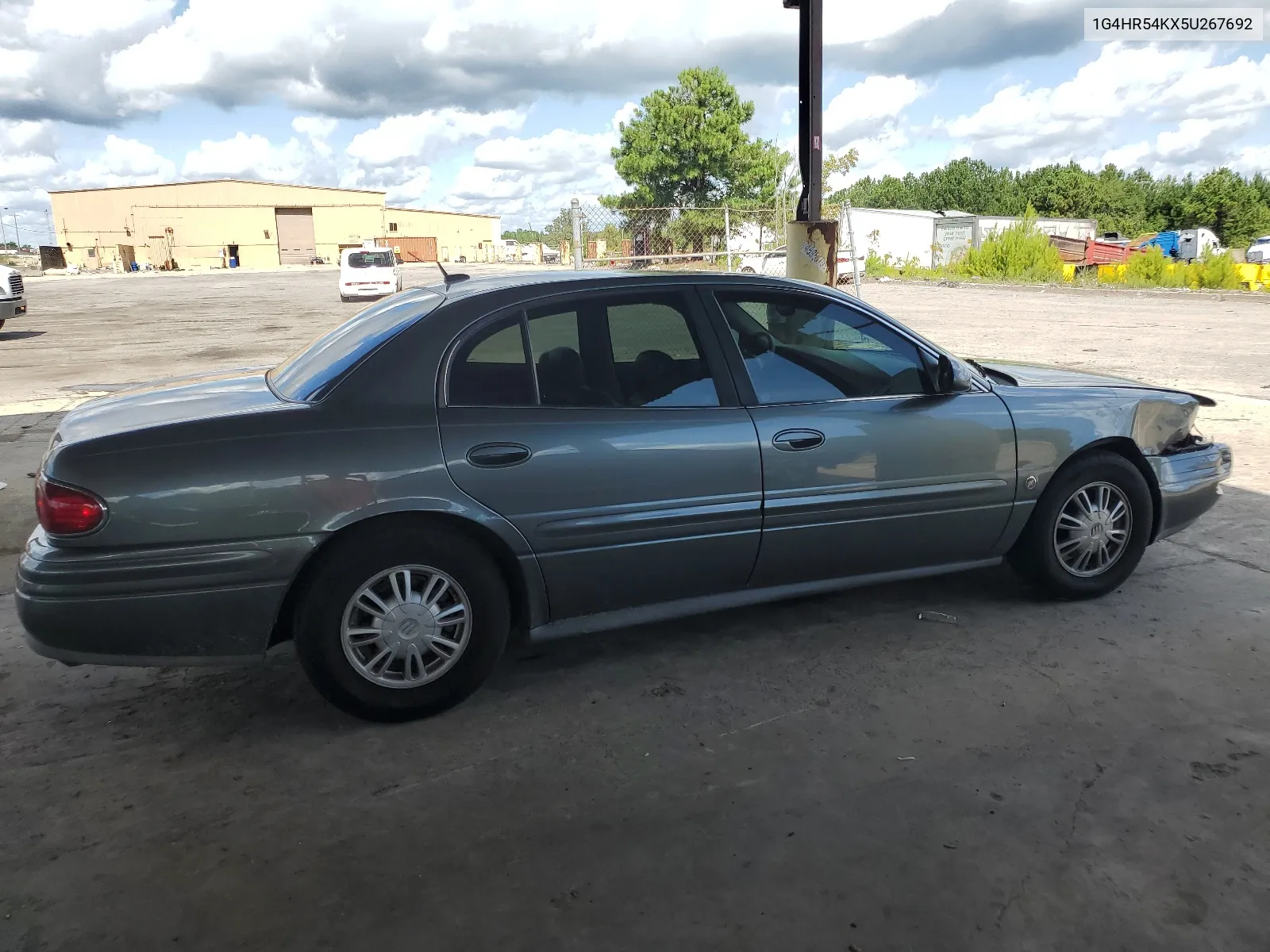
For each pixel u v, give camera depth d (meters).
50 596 2.97
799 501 3.74
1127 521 4.38
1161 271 29.86
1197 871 2.52
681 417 3.58
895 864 2.57
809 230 8.41
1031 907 2.39
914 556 4.09
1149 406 4.43
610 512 3.48
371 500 3.17
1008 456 4.10
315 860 2.63
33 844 2.73
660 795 2.92
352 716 3.44
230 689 3.73
